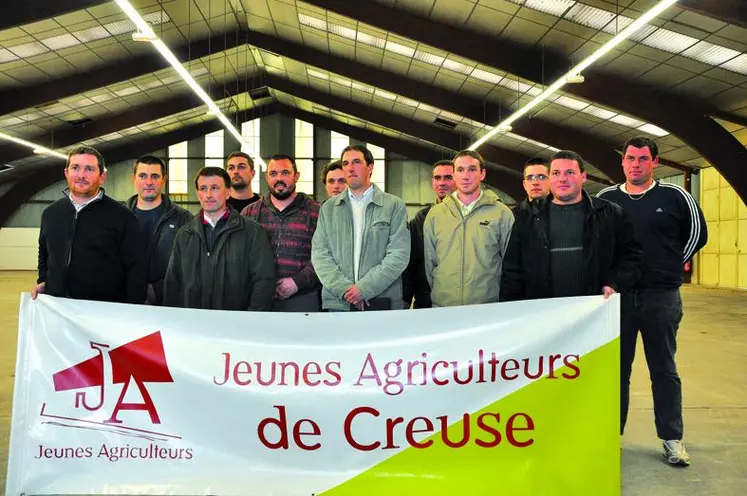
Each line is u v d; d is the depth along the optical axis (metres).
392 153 25.78
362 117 21.58
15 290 15.63
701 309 11.81
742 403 4.67
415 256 3.55
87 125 20.58
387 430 2.32
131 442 2.34
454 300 3.11
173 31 15.44
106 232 2.94
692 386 5.26
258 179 25.86
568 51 12.38
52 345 2.39
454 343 2.33
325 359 2.35
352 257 3.11
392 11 12.48
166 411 2.35
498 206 3.18
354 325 2.36
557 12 10.72
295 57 16.75
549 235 2.84
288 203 3.47
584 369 2.31
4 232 25.86
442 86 16.77
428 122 21.27
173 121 23.52
